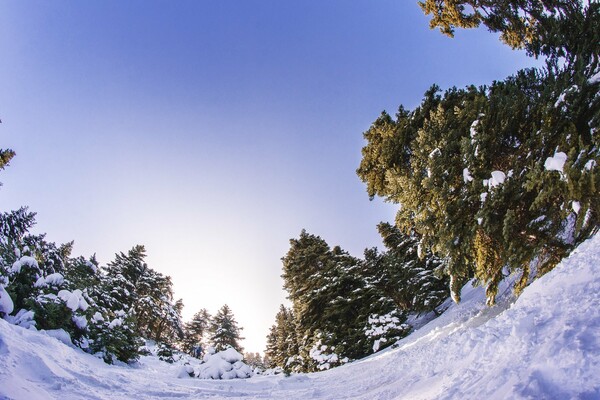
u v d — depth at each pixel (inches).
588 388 118.3
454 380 209.5
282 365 1301.7
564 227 394.3
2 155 549.6
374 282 1197.7
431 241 466.0
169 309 1820.9
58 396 221.9
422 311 1048.2
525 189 382.3
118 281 1469.0
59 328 436.8
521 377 148.0
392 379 342.0
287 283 1408.7
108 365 438.6
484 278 445.7
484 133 408.8
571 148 326.3
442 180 434.9
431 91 664.4
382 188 709.9
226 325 2102.6
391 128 689.6
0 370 210.1
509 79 546.6
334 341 984.3
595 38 449.4
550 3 551.8
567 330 161.2
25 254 557.9
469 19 674.2
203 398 324.5
